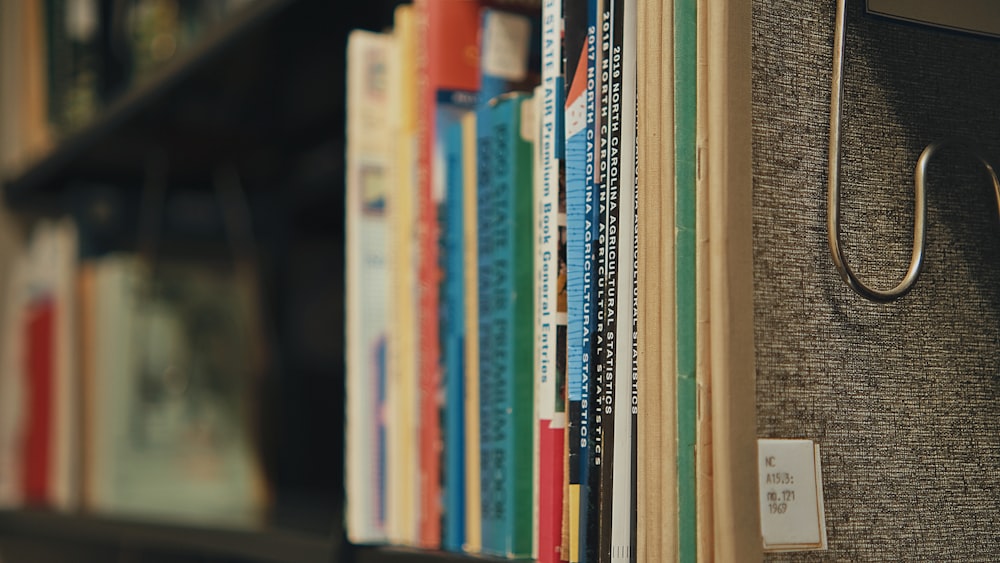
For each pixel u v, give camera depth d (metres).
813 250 0.49
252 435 1.36
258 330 1.40
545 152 0.58
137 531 1.09
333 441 1.28
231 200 1.43
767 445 0.47
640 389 0.49
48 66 1.36
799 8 0.51
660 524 0.47
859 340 0.50
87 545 1.37
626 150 0.52
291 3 0.85
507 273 0.63
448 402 0.68
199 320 1.35
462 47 0.71
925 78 0.54
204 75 1.18
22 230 1.44
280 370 1.40
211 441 1.32
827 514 0.48
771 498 0.47
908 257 0.52
